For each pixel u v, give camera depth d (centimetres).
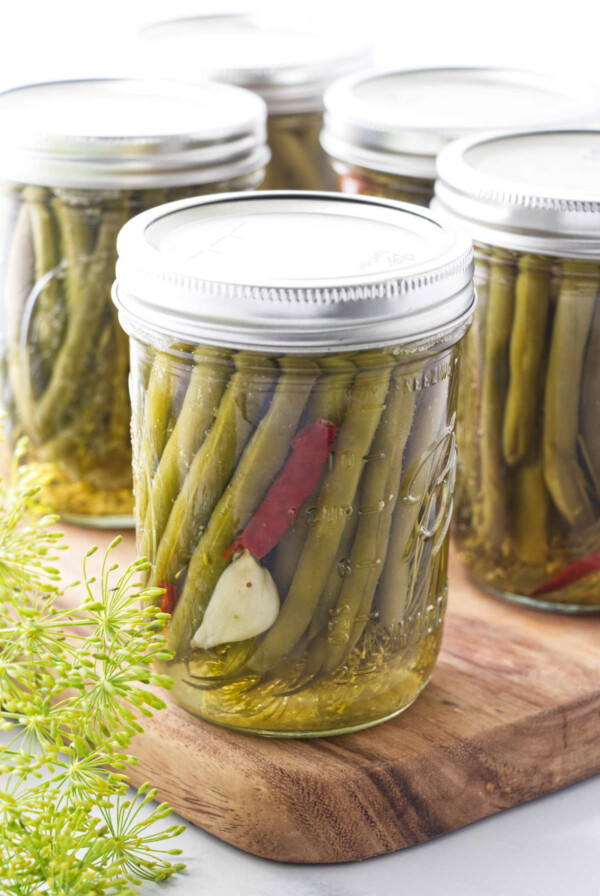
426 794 50
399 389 47
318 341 46
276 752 50
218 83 64
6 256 59
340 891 48
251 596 48
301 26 80
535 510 55
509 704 52
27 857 47
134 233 49
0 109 60
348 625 49
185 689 51
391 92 67
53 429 60
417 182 60
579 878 49
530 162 56
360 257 48
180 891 48
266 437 47
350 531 48
